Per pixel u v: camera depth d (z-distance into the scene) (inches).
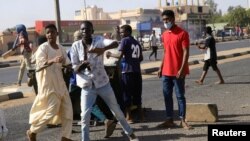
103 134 303.3
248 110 365.1
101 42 256.1
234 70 717.3
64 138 266.2
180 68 296.4
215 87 522.3
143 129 311.7
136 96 338.3
